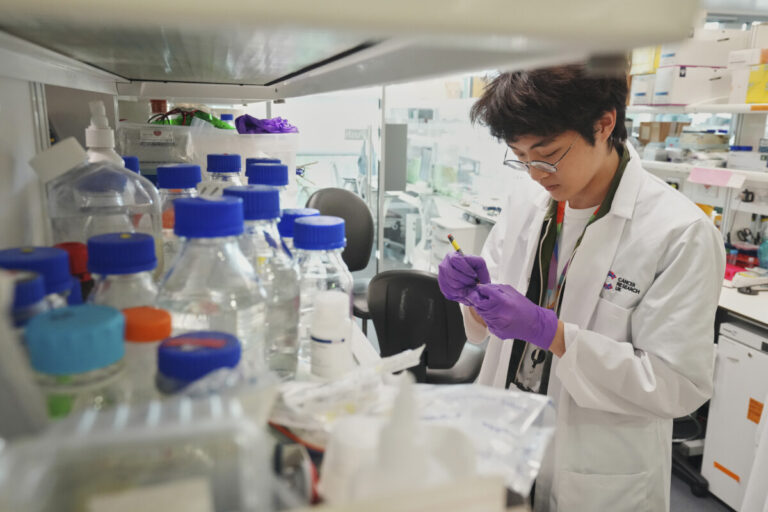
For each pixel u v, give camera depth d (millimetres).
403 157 4629
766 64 2494
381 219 4707
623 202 1255
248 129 1662
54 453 266
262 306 569
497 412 443
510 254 1550
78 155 665
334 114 4730
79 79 990
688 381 1126
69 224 764
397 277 1693
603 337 1151
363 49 517
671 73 2895
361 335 942
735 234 2980
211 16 231
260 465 298
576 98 1051
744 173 2537
